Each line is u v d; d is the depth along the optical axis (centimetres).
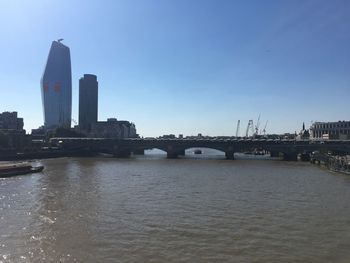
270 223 7081
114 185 12394
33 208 8519
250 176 15475
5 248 5716
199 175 15850
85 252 5525
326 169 19050
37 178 14562
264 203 9075
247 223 7075
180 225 6938
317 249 5625
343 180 14125
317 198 9844
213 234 6359
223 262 5122
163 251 5550
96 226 6888
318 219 7406
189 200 9456
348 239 6088
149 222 7156
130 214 7844
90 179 14200
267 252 5500
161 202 9181
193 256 5347
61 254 5453
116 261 5172
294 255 5381
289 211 8150
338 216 7675
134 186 12138
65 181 13550
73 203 9075
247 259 5228
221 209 8338
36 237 6250
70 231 6588
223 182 13288
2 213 8019
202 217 7556
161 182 13250
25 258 5303
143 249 5634
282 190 11288
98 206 8688
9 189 11512
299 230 6606
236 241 5991
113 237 6225
